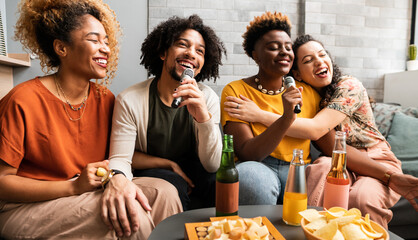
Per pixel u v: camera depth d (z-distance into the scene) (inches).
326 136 59.0
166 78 50.9
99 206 34.3
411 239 58.4
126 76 90.7
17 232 35.6
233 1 95.0
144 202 35.9
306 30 97.4
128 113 47.6
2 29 76.3
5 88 81.3
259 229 24.5
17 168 38.2
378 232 25.4
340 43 100.1
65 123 41.9
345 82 59.8
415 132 70.8
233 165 31.0
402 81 95.5
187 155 55.9
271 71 57.5
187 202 47.3
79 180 37.3
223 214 30.4
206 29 53.1
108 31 45.6
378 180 52.2
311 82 61.5
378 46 102.8
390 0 102.6
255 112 55.9
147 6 90.6
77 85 42.5
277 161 57.2
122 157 45.0
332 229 23.2
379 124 78.1
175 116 51.6
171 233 28.1
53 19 38.9
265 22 58.3
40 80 41.8
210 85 95.4
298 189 29.9
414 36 104.1
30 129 38.5
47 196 36.5
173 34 49.6
